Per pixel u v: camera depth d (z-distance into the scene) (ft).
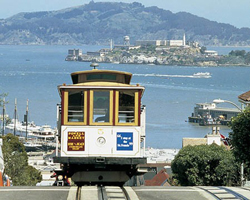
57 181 177.37
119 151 138.82
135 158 138.10
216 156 274.16
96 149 138.62
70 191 118.21
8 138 360.89
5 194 114.83
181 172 285.43
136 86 139.03
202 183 274.98
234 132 196.65
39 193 115.96
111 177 141.49
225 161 254.68
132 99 139.33
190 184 277.23
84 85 138.82
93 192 117.80
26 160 355.15
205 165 274.57
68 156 138.10
